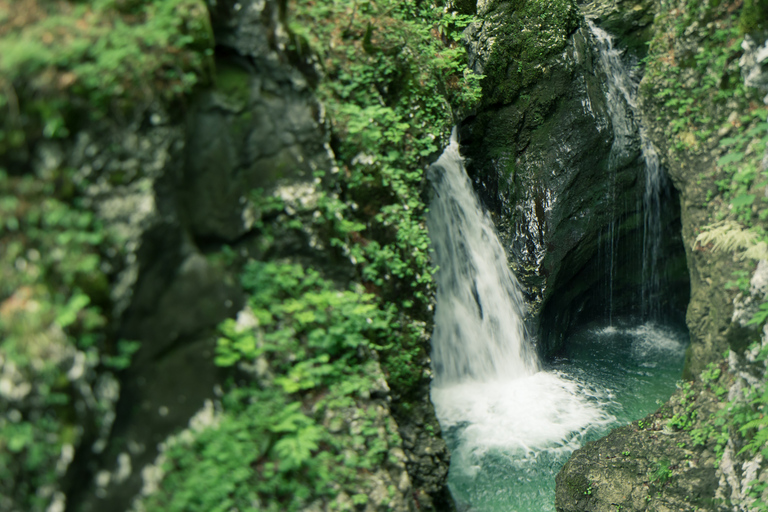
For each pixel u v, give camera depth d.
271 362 4.30
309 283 4.75
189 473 3.68
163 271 3.84
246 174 4.55
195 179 4.18
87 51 3.45
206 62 4.15
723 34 6.46
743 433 5.69
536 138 9.09
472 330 8.34
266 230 4.64
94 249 3.42
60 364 3.19
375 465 4.48
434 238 7.85
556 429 7.66
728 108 6.48
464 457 7.17
